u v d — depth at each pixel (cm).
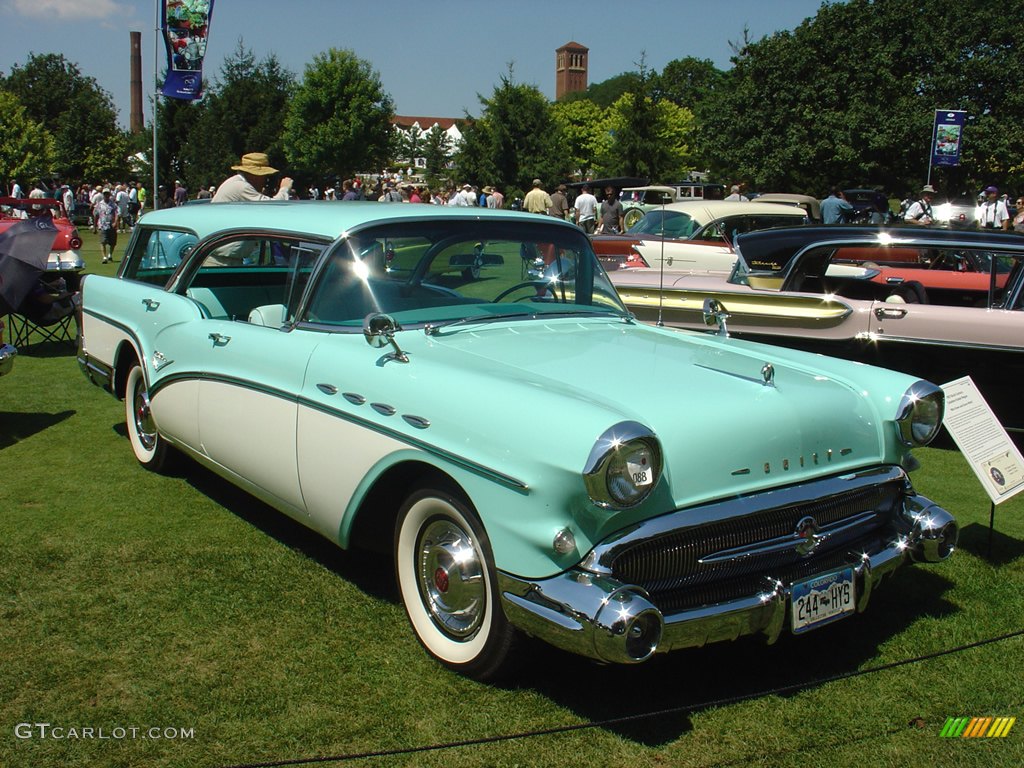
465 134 3847
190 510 445
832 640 334
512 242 387
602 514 249
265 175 892
